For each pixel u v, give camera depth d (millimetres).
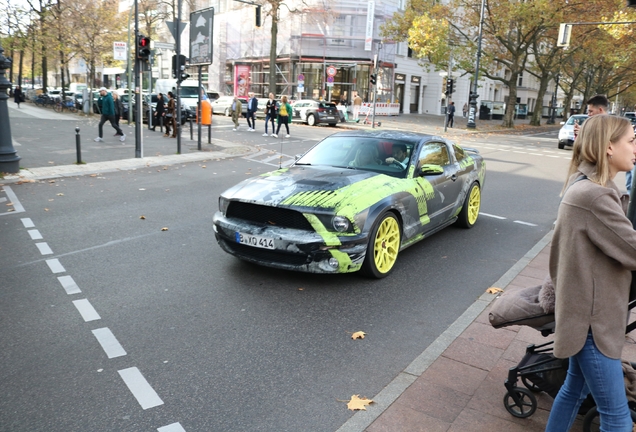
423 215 6301
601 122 2277
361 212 5164
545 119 63406
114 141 18922
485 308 4785
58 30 33656
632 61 36406
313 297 5090
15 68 84750
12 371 3664
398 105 43219
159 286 5316
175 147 17812
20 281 5426
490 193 11078
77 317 4566
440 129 31625
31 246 6645
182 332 4305
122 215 8320
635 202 3158
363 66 43031
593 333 2252
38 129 22609
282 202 5176
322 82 43438
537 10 28781
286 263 5195
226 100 37719
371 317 4664
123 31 36094
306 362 3850
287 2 43531
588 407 2859
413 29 31500
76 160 14164
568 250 2266
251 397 3387
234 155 16281
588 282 2238
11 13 33531
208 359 3871
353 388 3512
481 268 6074
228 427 3072
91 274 5648
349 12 42094
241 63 48188
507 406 3156
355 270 5199
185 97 31828
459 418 3121
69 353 3932
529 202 10156
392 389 3443
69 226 7625
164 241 6910
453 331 4293
